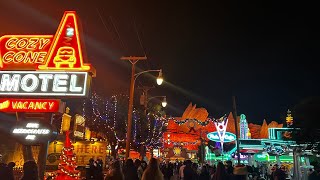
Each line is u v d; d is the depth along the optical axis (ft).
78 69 46.16
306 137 53.67
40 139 43.96
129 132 74.02
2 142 76.02
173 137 193.16
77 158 89.81
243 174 42.22
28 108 45.37
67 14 48.37
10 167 26.18
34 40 48.19
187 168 47.55
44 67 46.47
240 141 136.36
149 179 24.06
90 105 112.47
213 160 151.84
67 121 81.15
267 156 132.57
